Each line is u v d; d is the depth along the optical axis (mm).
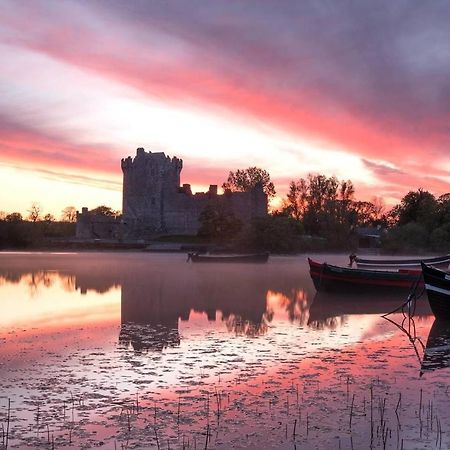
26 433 10492
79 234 142125
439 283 24734
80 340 18906
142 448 9922
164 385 13555
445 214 107875
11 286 39344
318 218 126250
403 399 12547
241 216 133000
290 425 10984
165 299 31141
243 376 14375
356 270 34375
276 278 48094
